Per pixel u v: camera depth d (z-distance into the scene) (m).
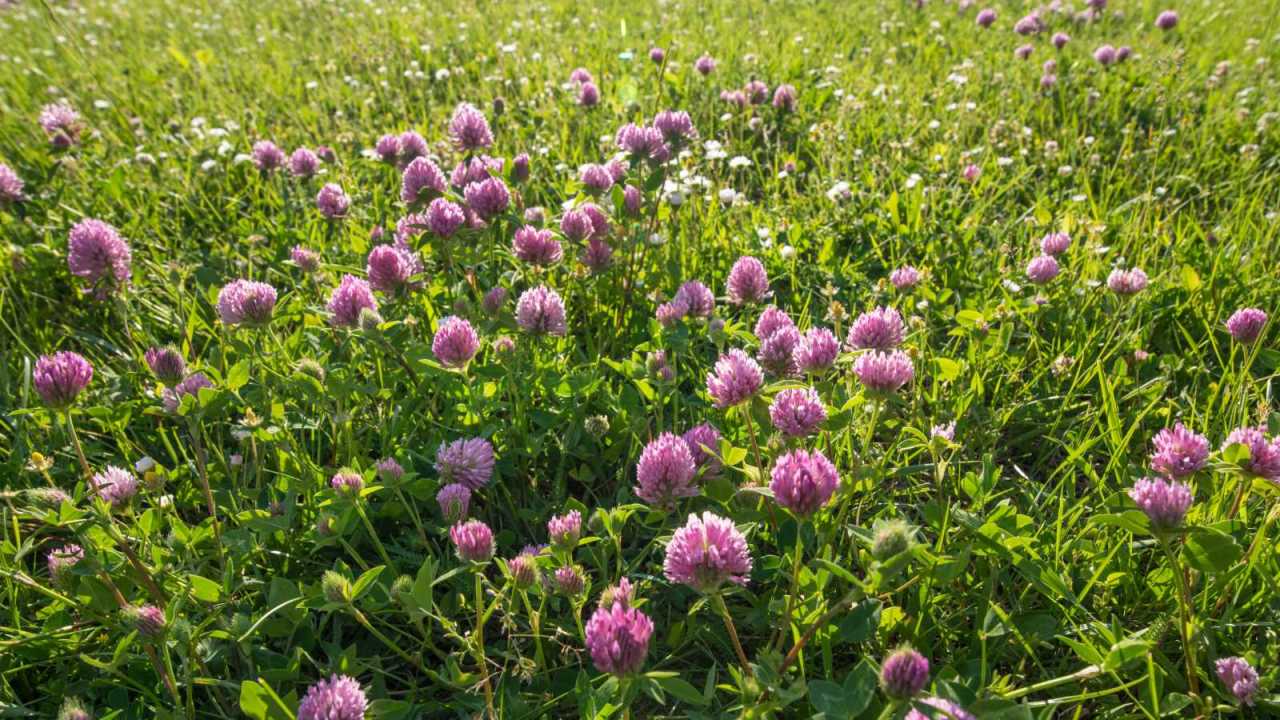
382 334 0.51
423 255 0.65
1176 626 0.40
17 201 0.79
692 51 1.35
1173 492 0.34
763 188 0.88
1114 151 0.97
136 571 0.39
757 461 0.42
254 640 0.41
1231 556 0.33
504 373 0.51
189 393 0.44
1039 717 0.31
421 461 0.50
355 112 1.15
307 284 0.66
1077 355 0.58
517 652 0.41
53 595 0.39
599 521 0.42
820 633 0.37
